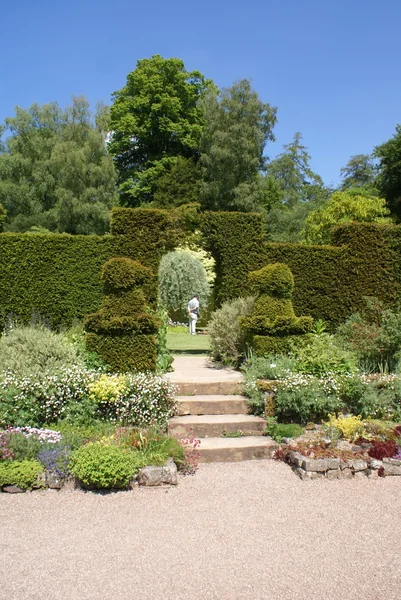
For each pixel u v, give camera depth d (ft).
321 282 31.12
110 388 18.79
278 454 17.87
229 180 77.87
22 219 83.35
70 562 10.69
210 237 32.12
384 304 31.09
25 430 17.25
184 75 83.66
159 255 27.50
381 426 19.16
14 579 9.98
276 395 20.22
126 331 21.54
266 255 31.83
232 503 14.11
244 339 26.84
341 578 10.21
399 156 72.23
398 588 9.88
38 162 87.45
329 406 20.07
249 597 9.48
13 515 13.09
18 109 89.45
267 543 11.73
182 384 21.77
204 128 80.38
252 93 80.23
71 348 21.35
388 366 24.93
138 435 16.71
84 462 14.64
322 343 23.08
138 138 85.56
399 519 13.25
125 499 14.25
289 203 101.81
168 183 77.82
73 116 85.40
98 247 30.86
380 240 31.50
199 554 11.13
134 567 10.51
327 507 13.97
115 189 81.30
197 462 17.26
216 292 35.12
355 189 88.69
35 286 30.07
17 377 18.79
